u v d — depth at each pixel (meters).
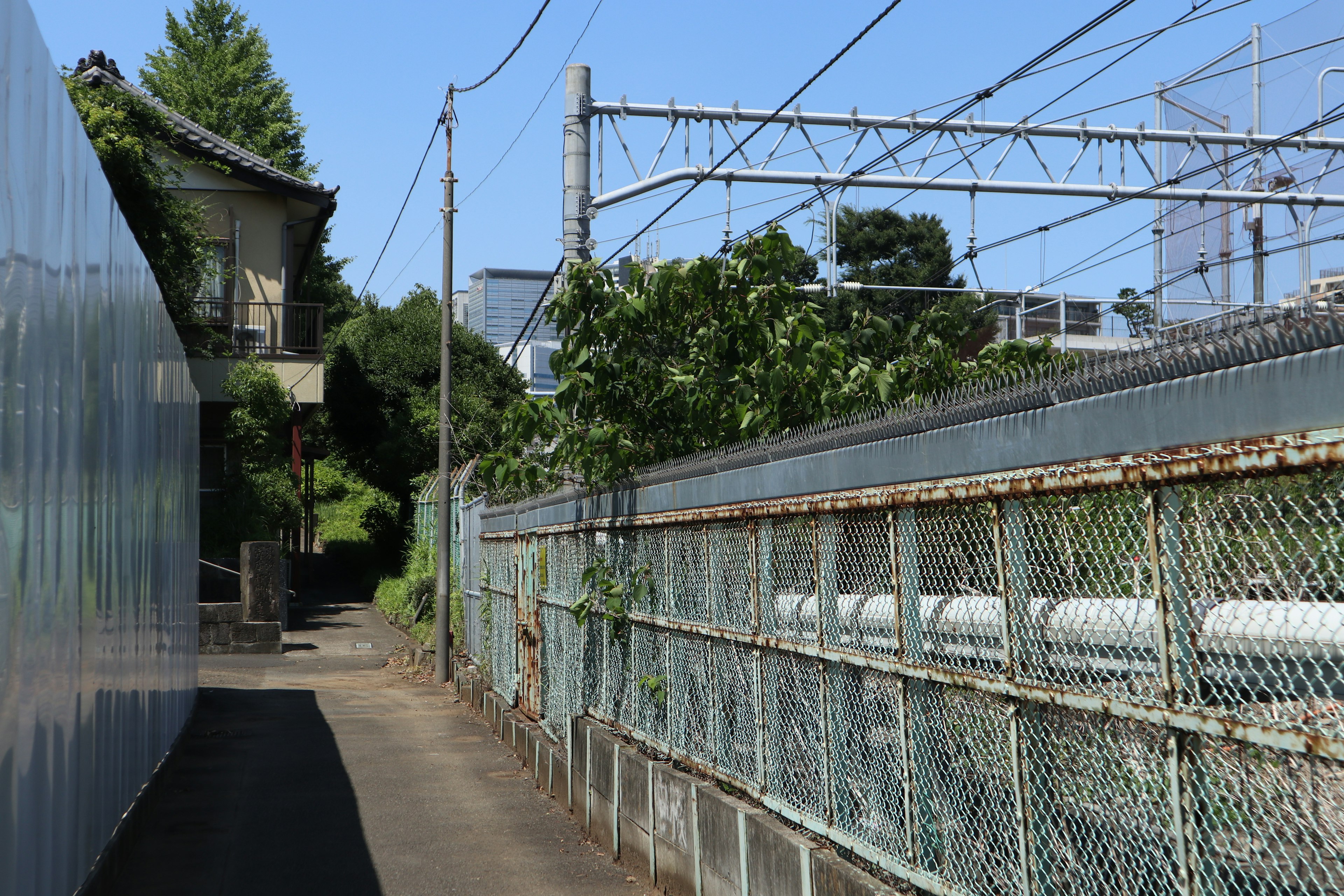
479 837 7.04
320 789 8.42
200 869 6.32
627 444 6.77
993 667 3.12
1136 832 2.55
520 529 10.30
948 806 3.35
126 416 6.00
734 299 6.80
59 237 4.32
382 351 29.56
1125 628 2.57
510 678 10.85
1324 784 2.09
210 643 16.98
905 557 3.53
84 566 4.80
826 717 4.09
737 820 4.67
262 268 23.12
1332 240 10.97
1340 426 1.91
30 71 3.88
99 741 5.17
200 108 40.12
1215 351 2.20
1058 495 2.73
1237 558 2.22
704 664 5.43
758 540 4.76
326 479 35.44
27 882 3.73
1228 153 13.45
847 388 6.30
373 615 22.38
